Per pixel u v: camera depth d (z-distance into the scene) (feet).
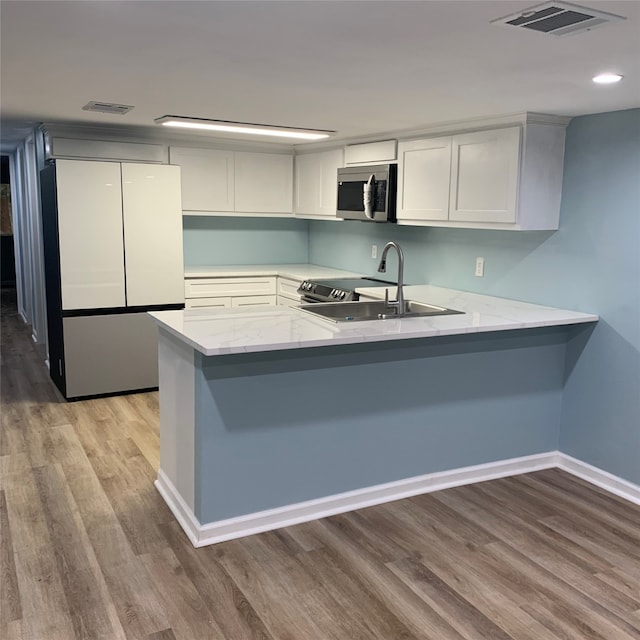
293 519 10.04
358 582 8.45
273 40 6.88
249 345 8.54
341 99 10.39
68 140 15.33
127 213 15.83
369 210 15.02
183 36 6.79
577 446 12.21
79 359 15.85
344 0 5.57
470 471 11.67
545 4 5.58
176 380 10.08
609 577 8.70
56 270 15.69
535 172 11.49
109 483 11.33
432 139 13.35
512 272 13.09
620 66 7.84
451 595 8.21
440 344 10.95
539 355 12.04
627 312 10.95
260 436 9.60
